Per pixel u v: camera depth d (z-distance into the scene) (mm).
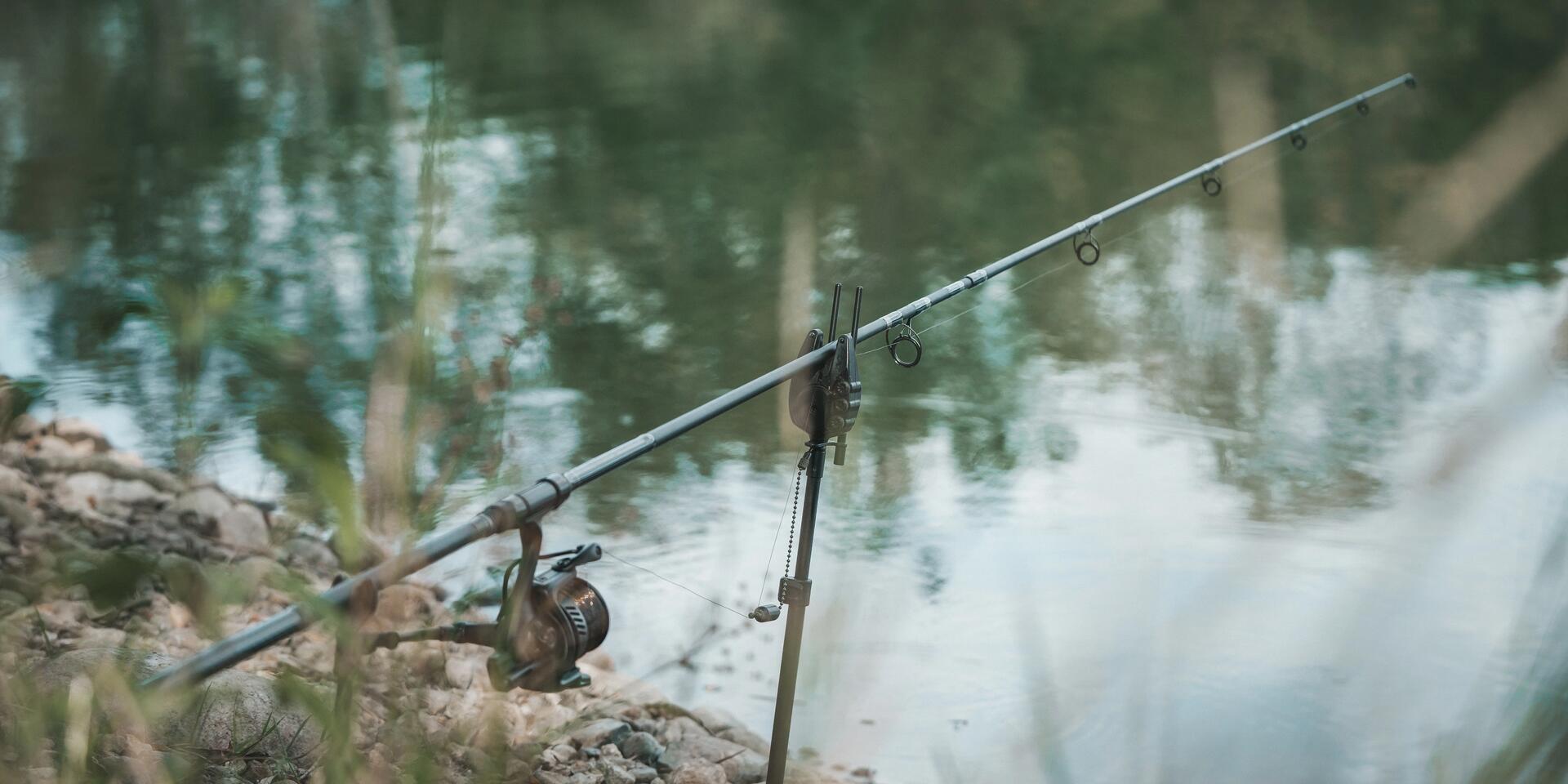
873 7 17531
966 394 5879
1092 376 6094
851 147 11141
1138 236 8547
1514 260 7543
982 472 4746
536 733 3176
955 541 3959
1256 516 3984
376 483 1500
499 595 2402
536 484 1558
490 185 9125
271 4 14336
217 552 3908
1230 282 7008
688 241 8258
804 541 2098
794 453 5199
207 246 7766
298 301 6211
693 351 6379
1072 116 12461
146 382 5199
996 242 8680
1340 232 8258
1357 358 6020
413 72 11766
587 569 4152
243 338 1658
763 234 8445
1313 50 12531
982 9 16734
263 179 9453
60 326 6273
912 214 9172
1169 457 4938
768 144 11117
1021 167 10570
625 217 8664
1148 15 15297
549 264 7324
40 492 4312
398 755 1644
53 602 3162
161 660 2854
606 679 3580
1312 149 10680
